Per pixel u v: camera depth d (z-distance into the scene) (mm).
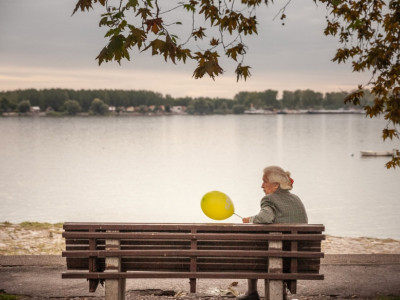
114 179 64938
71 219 38344
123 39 4887
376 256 7344
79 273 4461
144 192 53250
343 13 7055
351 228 33594
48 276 6656
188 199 48438
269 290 4551
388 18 6383
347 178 64188
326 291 6102
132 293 6105
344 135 178625
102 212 41469
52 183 60750
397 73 5871
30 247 8656
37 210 42594
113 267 4473
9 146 127812
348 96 5992
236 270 4586
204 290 6203
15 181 62406
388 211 39844
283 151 110625
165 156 100688
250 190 54125
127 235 4402
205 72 5145
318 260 4508
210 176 67688
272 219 4648
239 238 4406
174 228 4398
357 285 6301
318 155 100312
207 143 139375
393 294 5961
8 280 6492
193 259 4500
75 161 90312
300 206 4809
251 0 6512
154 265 4578
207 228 4406
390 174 68062
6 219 38250
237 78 6215
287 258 4559
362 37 6988
